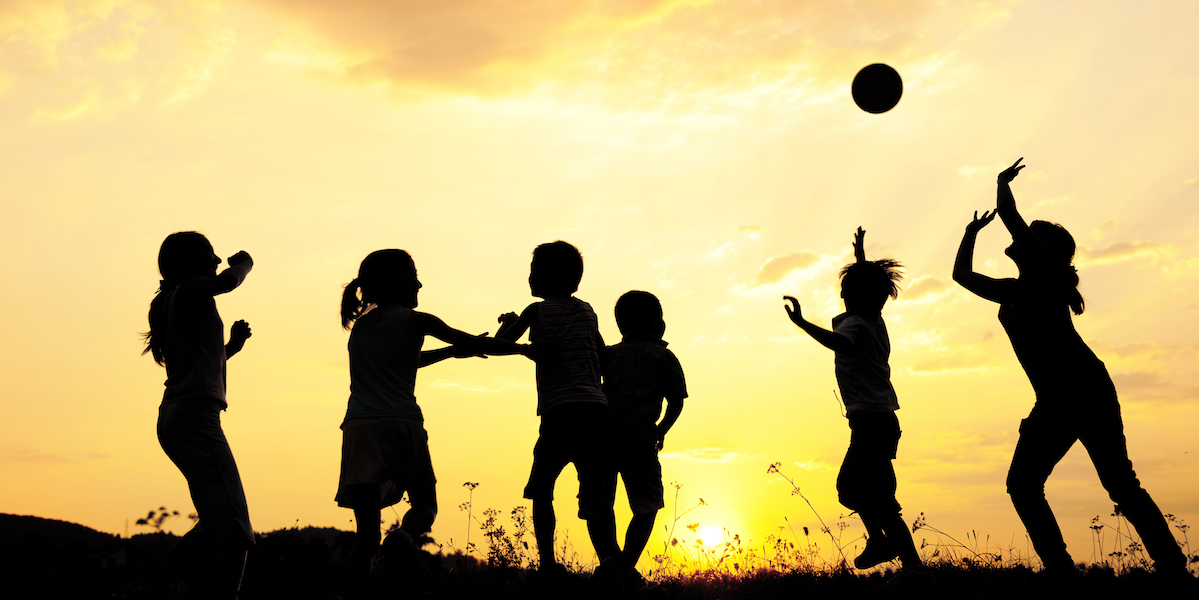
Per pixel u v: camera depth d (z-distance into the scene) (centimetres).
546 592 454
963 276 480
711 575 597
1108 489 416
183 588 482
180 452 363
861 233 564
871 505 484
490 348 425
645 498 506
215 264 421
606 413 468
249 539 366
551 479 463
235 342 480
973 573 521
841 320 525
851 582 516
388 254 428
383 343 400
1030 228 461
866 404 496
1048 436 429
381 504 395
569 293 499
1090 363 422
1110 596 423
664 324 562
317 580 554
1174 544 398
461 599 480
